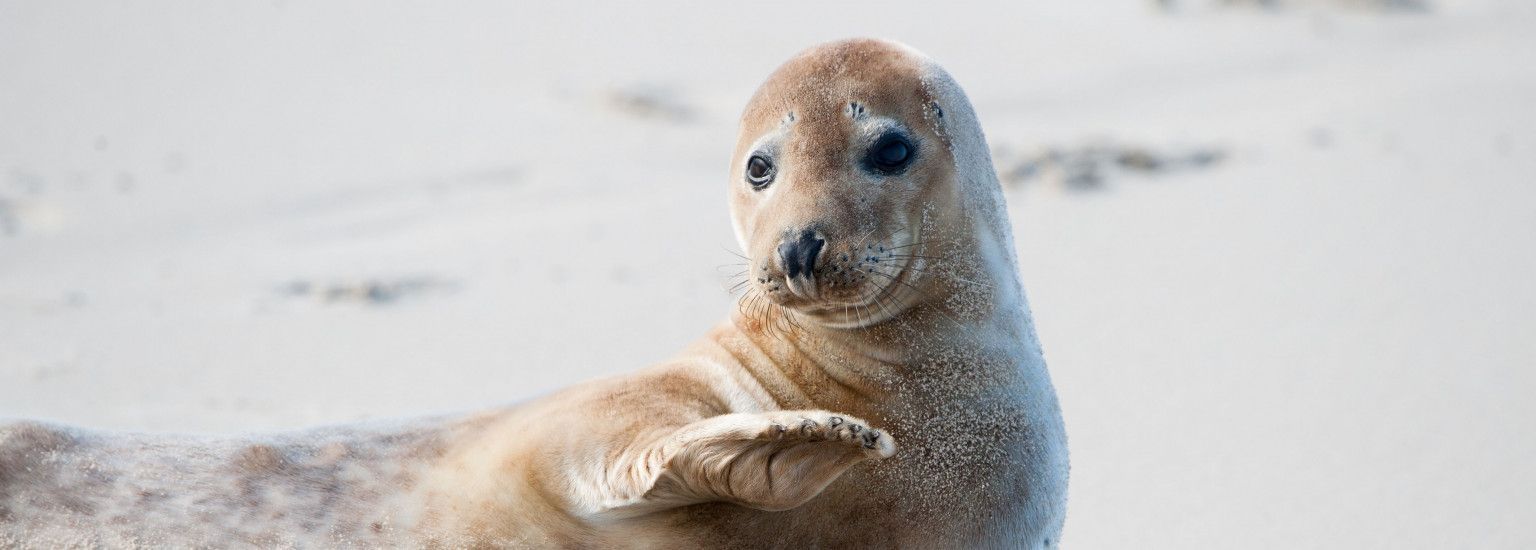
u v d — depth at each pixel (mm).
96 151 41938
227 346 25688
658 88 50219
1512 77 48031
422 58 54656
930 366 11781
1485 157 38031
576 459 11258
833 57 12211
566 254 32250
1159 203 34875
